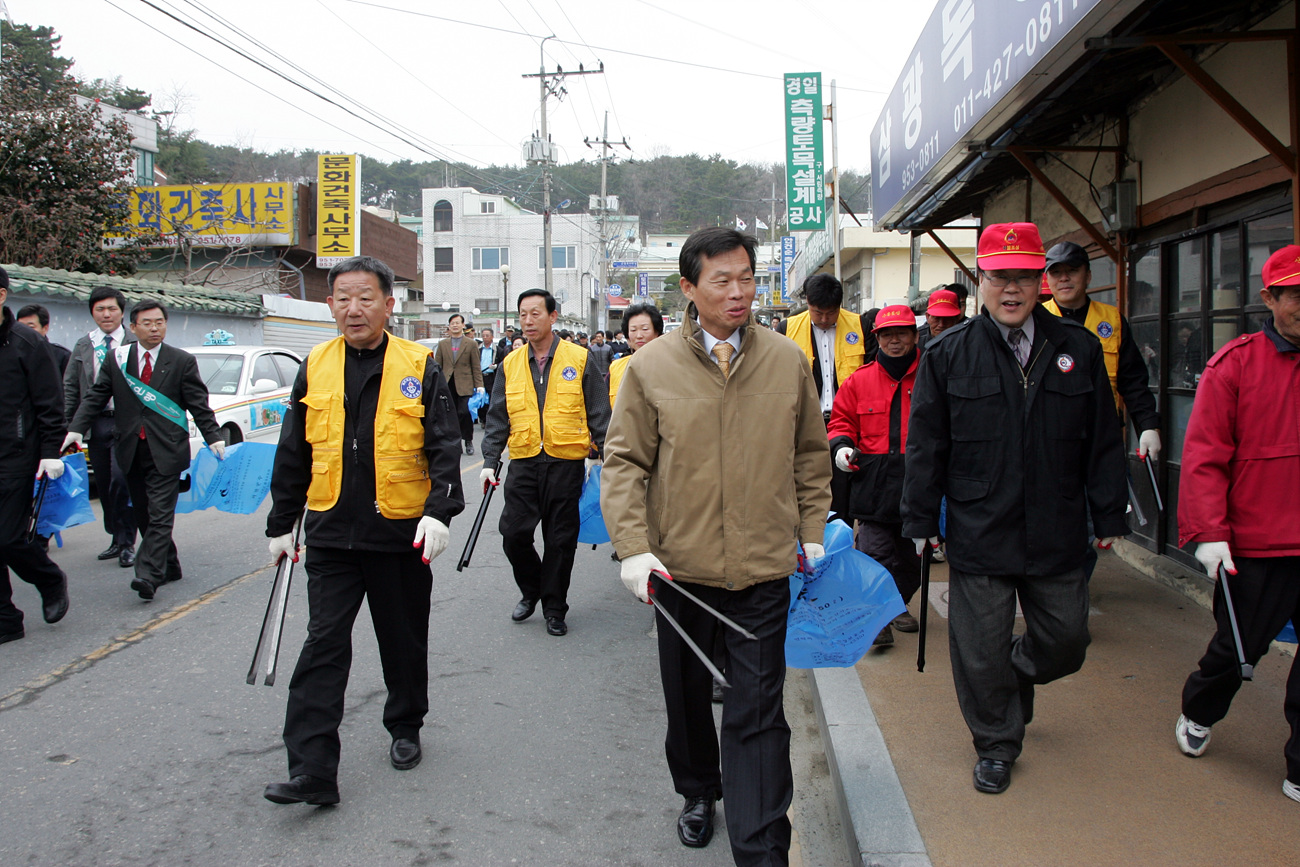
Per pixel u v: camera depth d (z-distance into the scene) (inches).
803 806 131.0
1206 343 195.2
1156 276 218.1
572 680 172.4
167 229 772.6
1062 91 179.0
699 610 104.7
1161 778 120.4
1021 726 119.7
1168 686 150.9
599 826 119.8
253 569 252.2
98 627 199.6
